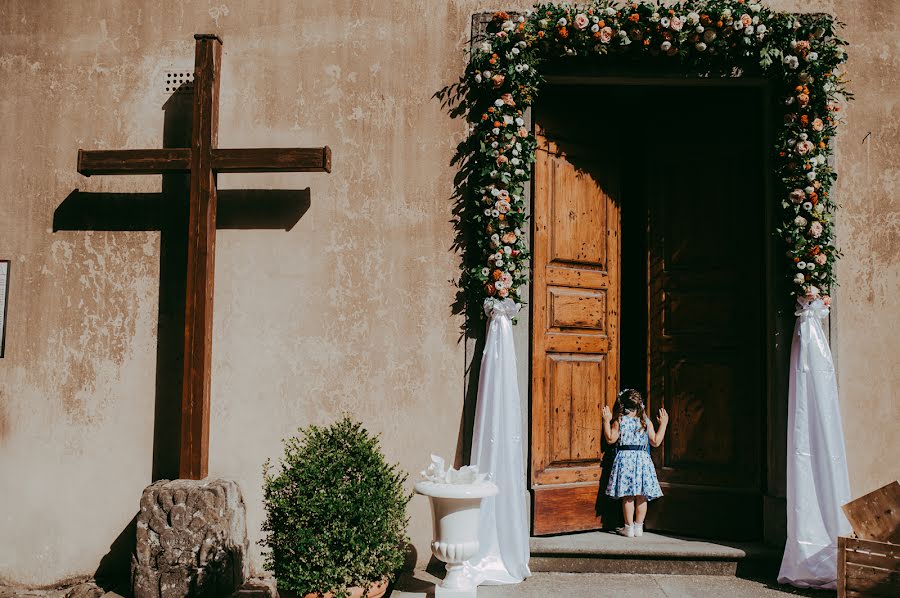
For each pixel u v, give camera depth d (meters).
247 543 5.12
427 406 5.21
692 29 5.09
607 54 5.21
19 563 5.30
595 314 5.72
